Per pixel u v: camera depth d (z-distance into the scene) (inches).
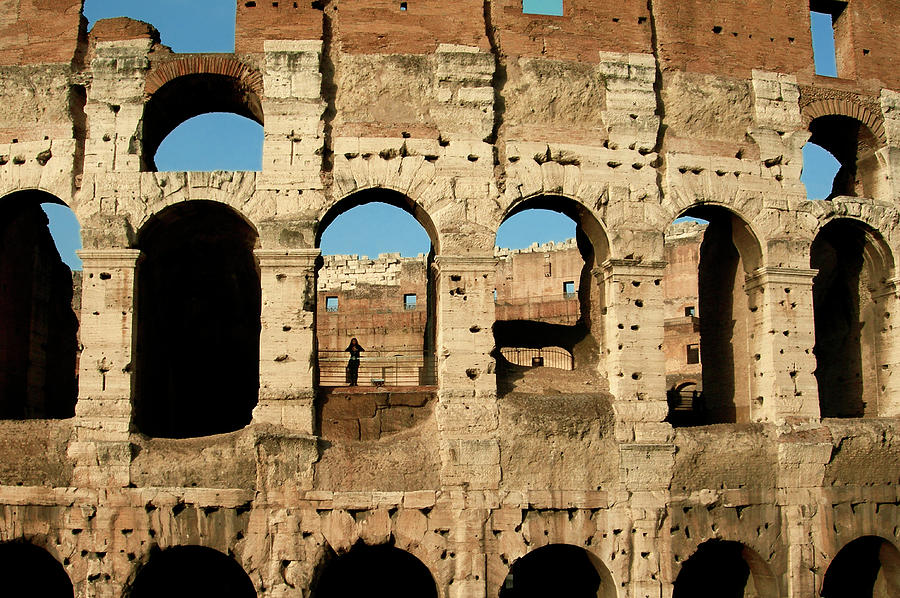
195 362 1581.0
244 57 1266.0
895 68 1455.5
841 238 1449.3
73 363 1601.9
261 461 1154.7
